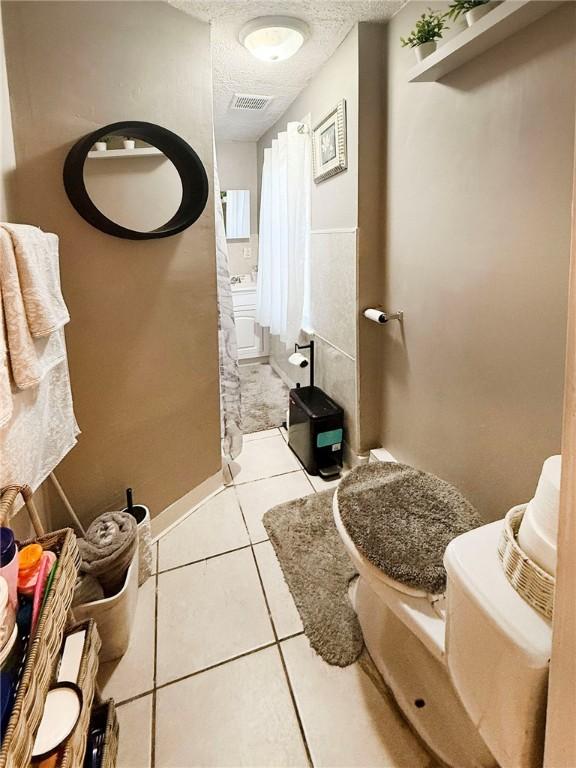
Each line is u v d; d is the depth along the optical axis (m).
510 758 0.74
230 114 3.04
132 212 1.68
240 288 4.01
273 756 1.09
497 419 1.39
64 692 0.83
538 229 1.15
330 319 2.44
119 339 1.64
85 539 1.37
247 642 1.39
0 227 0.93
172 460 1.93
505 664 0.70
